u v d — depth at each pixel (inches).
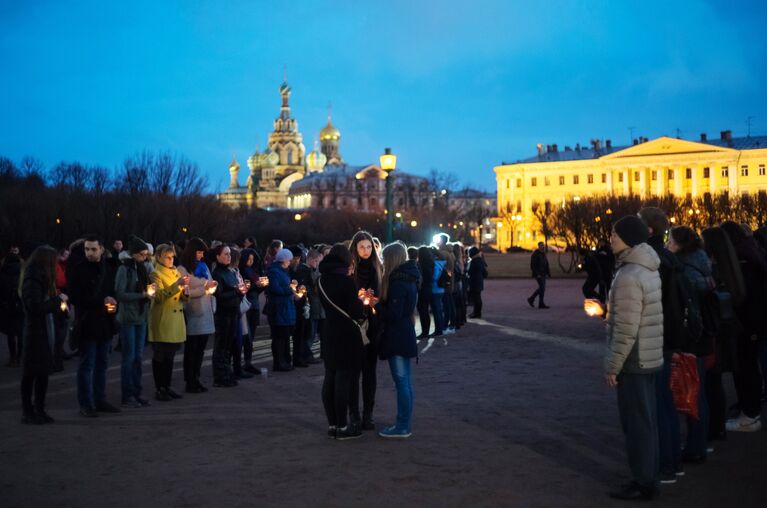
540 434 379.9
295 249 629.9
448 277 779.4
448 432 385.1
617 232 287.4
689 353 309.9
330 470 323.0
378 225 4010.8
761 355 410.6
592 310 309.0
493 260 2960.1
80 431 393.7
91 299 426.9
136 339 457.4
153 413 436.1
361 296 372.8
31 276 405.1
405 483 304.7
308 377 556.7
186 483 307.0
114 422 413.7
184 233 2470.5
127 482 309.0
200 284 494.3
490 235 5861.2
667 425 301.6
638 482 284.8
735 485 301.4
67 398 484.7
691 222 3275.1
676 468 304.8
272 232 3993.6
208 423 410.6
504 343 725.3
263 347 730.8
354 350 370.3
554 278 2102.6
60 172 2866.6
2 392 508.7
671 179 4741.6
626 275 280.8
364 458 340.5
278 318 574.2
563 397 469.4
